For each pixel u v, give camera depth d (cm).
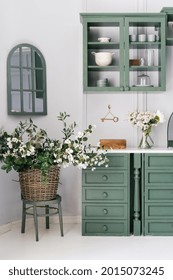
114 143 532
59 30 558
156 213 514
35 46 549
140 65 541
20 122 516
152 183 512
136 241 496
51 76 558
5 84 526
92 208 516
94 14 523
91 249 466
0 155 500
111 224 516
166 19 527
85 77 532
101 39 539
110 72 562
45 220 561
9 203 538
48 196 505
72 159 483
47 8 553
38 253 452
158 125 563
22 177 505
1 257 439
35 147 503
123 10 559
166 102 561
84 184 515
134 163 511
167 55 558
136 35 539
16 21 535
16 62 534
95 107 564
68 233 526
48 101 559
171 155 510
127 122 564
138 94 561
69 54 561
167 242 491
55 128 560
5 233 523
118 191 514
